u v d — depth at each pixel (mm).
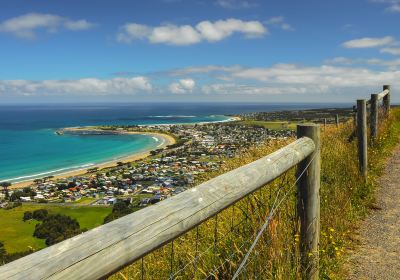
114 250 1411
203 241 3764
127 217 1588
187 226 1852
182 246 3711
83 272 1267
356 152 7617
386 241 4848
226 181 2299
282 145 7332
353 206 5844
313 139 3582
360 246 4703
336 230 4711
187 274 3104
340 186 6137
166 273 3361
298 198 3594
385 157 9578
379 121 11453
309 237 3561
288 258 3221
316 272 3471
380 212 5914
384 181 7590
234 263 3053
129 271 3473
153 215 1688
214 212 2107
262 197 4395
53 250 1219
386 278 3945
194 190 2047
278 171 2875
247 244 3305
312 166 3549
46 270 1149
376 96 9805
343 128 9906
